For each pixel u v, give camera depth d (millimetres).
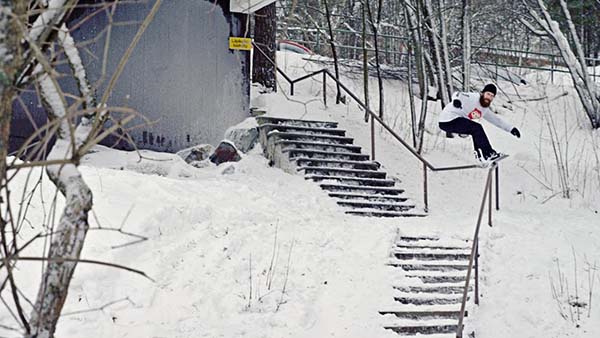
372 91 18922
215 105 13570
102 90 12289
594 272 9195
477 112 11164
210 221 9047
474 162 14453
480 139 11156
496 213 11062
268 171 12039
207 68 13508
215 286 7902
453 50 22906
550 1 23734
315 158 12422
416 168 13555
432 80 19641
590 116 18672
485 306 8453
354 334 7594
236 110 13812
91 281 7449
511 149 16484
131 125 12484
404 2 16938
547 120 18234
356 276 8594
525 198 12797
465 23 19406
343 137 13367
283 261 8586
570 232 10320
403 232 9961
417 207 11680
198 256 8305
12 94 3340
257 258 8539
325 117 14555
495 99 20266
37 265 7488
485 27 26188
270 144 12750
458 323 7383
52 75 3119
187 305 7539
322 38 23359
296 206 10391
